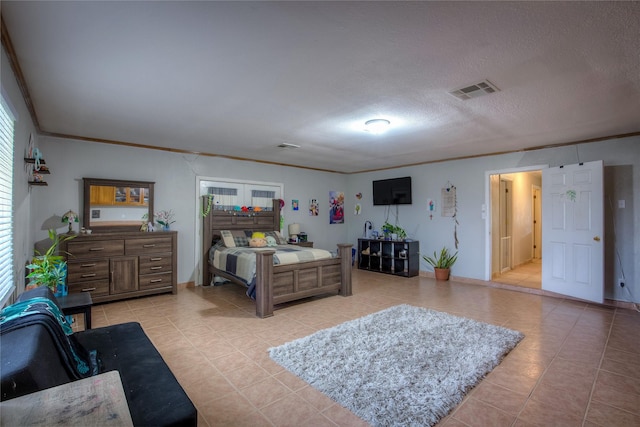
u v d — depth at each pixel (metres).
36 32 1.86
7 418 0.78
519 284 5.33
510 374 2.42
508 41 1.96
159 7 1.64
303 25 1.81
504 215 6.73
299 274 4.23
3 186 2.14
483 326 3.37
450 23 1.79
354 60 2.21
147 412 1.28
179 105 3.10
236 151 5.31
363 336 3.10
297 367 2.49
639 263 4.06
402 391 2.15
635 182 4.10
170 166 5.16
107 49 2.06
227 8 1.65
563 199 4.55
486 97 2.87
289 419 1.90
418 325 3.40
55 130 3.99
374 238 6.96
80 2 1.59
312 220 7.17
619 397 2.11
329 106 3.11
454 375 2.35
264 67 2.32
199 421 1.88
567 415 1.93
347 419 1.90
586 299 4.25
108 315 3.82
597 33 1.86
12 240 2.43
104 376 1.02
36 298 1.75
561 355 2.73
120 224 4.62
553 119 3.49
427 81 2.54
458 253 5.84
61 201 4.22
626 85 2.59
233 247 5.16
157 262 4.61
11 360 1.07
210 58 2.18
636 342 3.01
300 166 6.86
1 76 1.97
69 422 0.77
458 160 5.87
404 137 4.30
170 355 2.75
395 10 1.67
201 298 4.59
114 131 4.05
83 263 4.04
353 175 7.87
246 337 3.15
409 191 6.53
